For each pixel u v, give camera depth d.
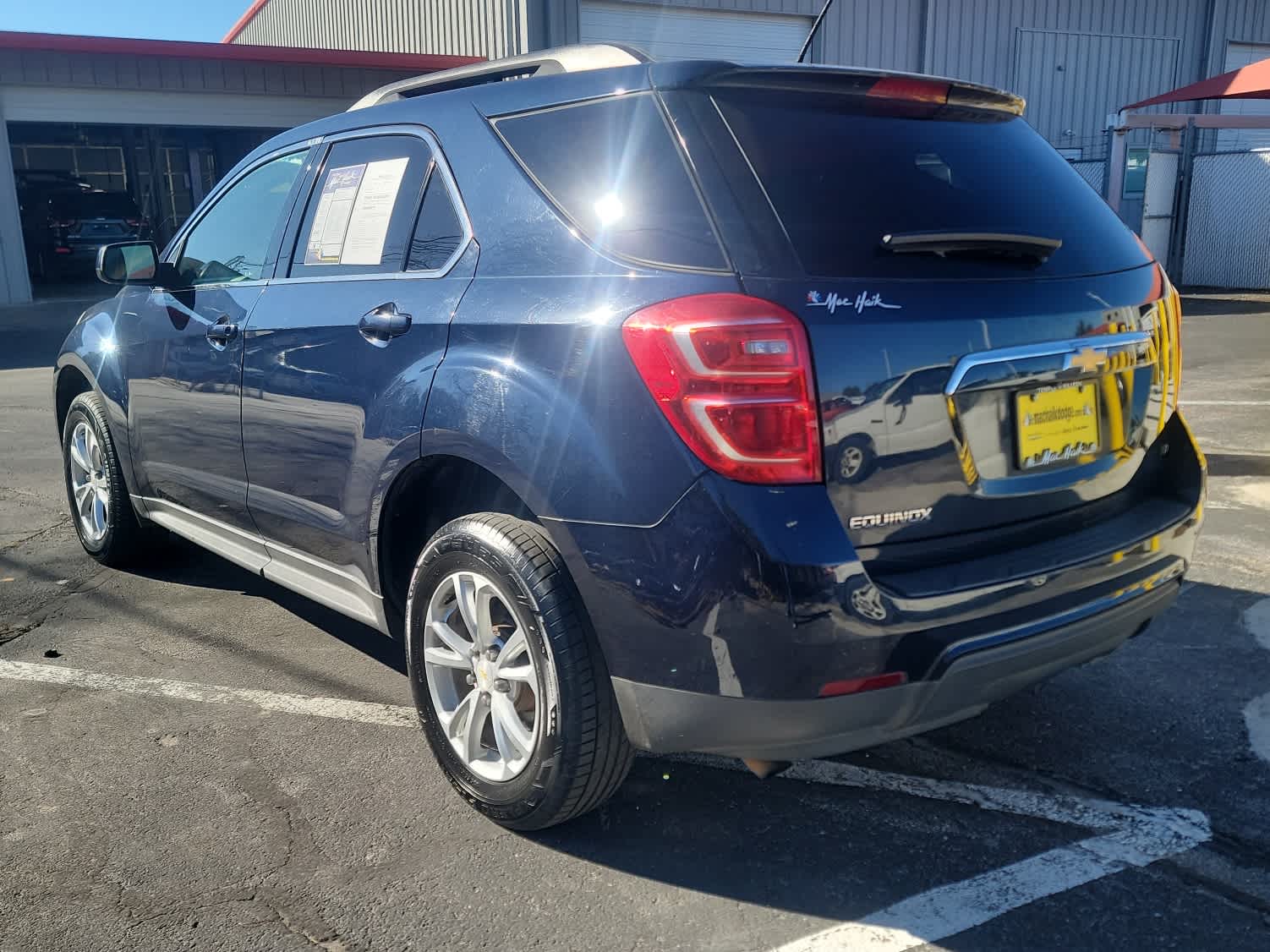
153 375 3.97
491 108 2.82
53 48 15.94
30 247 21.36
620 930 2.29
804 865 2.52
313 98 18.03
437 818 2.73
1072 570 2.37
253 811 2.76
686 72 2.41
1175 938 2.24
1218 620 3.95
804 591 2.07
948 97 2.69
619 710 2.39
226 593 4.45
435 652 2.77
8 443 7.54
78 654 3.79
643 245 2.34
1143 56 22.12
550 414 2.35
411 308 2.79
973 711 2.41
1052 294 2.45
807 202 2.29
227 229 3.80
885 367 2.17
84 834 2.65
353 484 2.96
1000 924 2.29
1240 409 7.72
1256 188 17.77
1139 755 3.01
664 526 2.17
